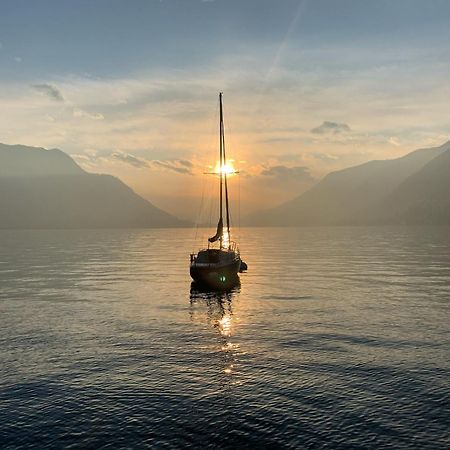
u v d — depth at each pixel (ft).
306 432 51.88
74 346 86.74
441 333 93.81
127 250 445.78
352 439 50.24
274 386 65.26
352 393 62.34
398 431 51.75
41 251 426.92
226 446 49.32
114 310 123.54
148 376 69.92
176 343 88.48
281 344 86.89
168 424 54.19
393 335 92.43
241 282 183.93
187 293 155.33
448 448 48.06
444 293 147.54
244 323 105.81
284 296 145.28
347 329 98.22
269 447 49.01
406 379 67.15
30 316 115.34
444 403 58.70
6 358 79.30
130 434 51.96
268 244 545.03
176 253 394.11
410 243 497.46
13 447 49.47
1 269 244.83
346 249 412.36
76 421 55.16
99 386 65.98
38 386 66.13
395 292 150.41
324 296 143.84
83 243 622.54
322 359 77.15
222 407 58.49
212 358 78.54
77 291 160.86
